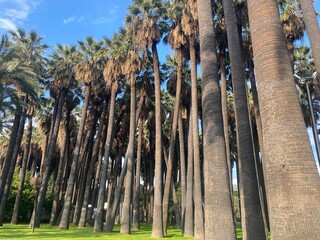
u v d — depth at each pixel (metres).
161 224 22.50
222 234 9.02
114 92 30.80
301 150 5.48
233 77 12.90
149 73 33.22
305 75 26.02
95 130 43.59
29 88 28.23
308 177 5.30
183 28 23.89
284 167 5.45
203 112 10.65
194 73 23.39
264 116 6.03
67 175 49.78
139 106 32.06
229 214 9.23
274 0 6.73
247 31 22.55
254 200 11.48
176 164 45.31
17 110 28.98
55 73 37.06
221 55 22.88
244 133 12.22
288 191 5.29
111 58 30.36
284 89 5.94
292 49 21.55
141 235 24.22
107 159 29.41
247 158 11.97
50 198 48.88
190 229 23.36
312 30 13.62
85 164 40.22
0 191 31.06
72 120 46.09
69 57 37.12
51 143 35.66
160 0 27.20
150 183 46.09
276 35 6.36
